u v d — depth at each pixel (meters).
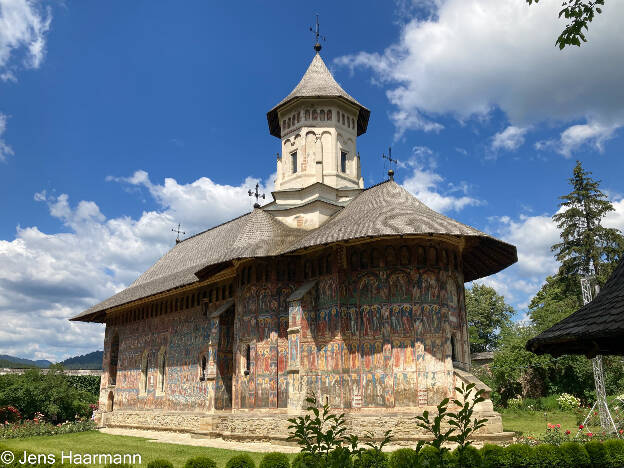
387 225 23.55
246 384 26.36
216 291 32.03
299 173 33.44
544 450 15.01
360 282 24.52
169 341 35.97
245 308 27.41
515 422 33.25
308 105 34.12
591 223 51.84
